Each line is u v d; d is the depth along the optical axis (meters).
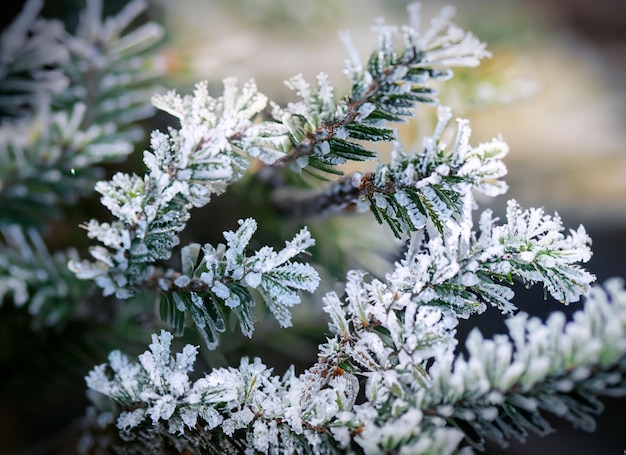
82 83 0.50
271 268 0.37
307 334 0.49
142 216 0.37
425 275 0.36
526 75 0.59
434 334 0.35
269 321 0.49
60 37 0.51
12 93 0.51
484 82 0.54
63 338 0.48
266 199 0.52
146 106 0.50
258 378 0.37
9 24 0.56
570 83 0.80
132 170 0.53
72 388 0.50
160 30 0.55
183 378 0.36
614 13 0.87
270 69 0.60
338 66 0.60
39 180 0.47
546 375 0.33
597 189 0.72
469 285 0.36
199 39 0.60
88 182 0.49
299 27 0.65
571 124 0.76
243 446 0.37
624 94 0.82
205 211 0.53
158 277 0.39
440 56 0.37
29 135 0.48
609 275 0.64
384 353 0.36
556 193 0.71
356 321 0.36
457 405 0.34
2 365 0.49
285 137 0.37
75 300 0.48
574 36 0.87
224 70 0.56
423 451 0.33
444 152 0.37
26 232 0.50
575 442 0.48
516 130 0.73
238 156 0.37
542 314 0.45
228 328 0.46
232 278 0.37
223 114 0.37
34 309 0.47
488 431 0.35
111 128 0.48
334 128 0.37
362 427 0.35
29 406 0.55
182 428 0.37
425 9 0.70
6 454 0.53
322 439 0.36
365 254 0.51
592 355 0.33
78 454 0.45
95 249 0.38
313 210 0.49
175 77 0.54
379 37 0.38
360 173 0.39
